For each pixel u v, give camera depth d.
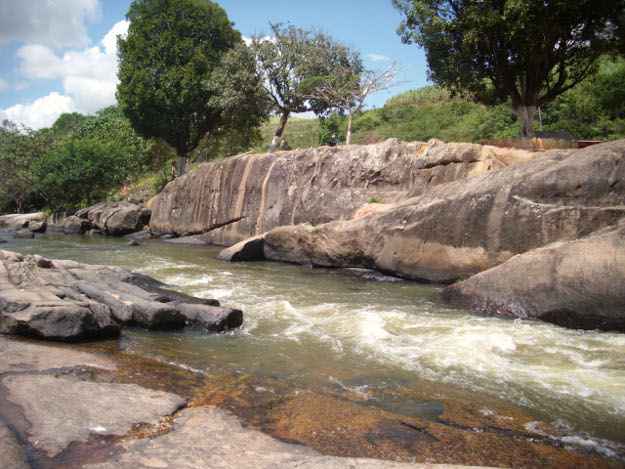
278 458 3.57
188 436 3.88
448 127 33.56
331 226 15.45
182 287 11.81
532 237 10.84
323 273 14.56
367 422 4.45
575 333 7.84
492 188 11.77
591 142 15.08
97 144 37.84
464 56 19.69
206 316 7.99
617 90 25.19
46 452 3.51
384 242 13.84
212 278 13.33
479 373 5.95
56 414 4.14
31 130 46.41
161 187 36.59
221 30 32.94
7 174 42.47
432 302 10.35
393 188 17.81
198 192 25.11
